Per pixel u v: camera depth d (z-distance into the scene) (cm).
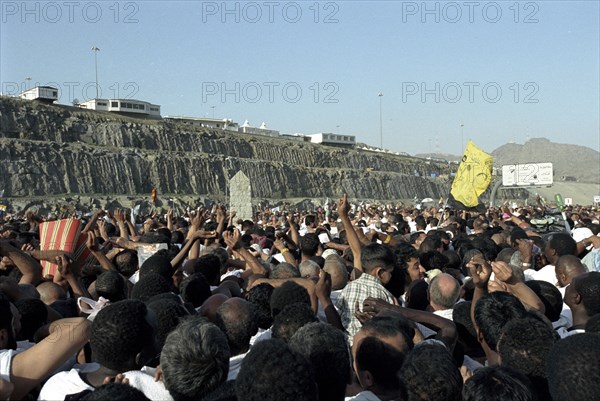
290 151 13475
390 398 418
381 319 448
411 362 378
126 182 9419
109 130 10106
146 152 10131
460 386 372
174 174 10194
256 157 12612
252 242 1336
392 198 14100
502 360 422
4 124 8719
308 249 979
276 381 322
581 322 584
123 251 927
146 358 404
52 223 826
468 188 2058
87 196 8575
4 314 426
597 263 897
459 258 941
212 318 531
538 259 1073
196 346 369
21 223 1938
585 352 342
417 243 1184
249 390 325
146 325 400
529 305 549
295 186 12338
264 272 757
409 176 14988
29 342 498
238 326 468
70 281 630
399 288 689
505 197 14088
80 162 8931
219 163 11019
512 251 845
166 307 479
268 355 331
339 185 13075
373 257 619
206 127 12438
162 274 710
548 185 3966
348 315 592
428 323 540
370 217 2473
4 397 342
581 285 582
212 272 771
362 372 425
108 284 625
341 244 1260
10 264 701
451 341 511
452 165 17750
